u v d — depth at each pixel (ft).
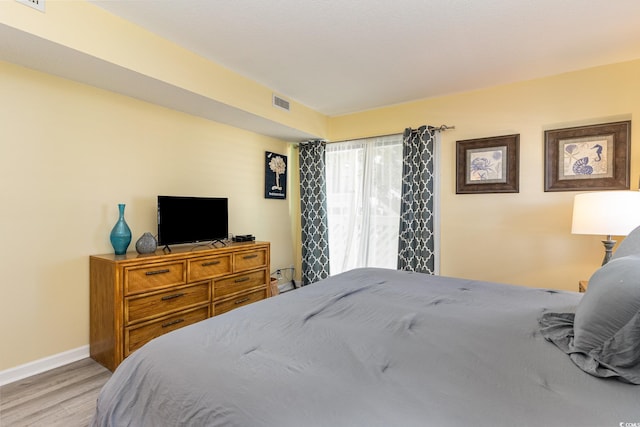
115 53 6.61
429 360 3.15
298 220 14.87
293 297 5.43
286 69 9.16
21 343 6.83
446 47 7.88
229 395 2.63
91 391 6.36
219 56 8.41
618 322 2.91
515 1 6.10
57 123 7.30
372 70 9.21
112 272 7.05
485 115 10.44
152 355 3.39
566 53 8.14
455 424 2.20
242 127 11.73
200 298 8.74
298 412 2.38
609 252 7.43
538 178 9.58
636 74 8.38
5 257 6.62
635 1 6.05
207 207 9.93
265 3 6.24
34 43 5.77
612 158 8.54
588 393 2.55
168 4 6.27
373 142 12.59
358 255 12.80
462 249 10.78
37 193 7.03
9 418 5.51
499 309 4.78
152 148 9.20
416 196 11.29
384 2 6.20
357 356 3.24
